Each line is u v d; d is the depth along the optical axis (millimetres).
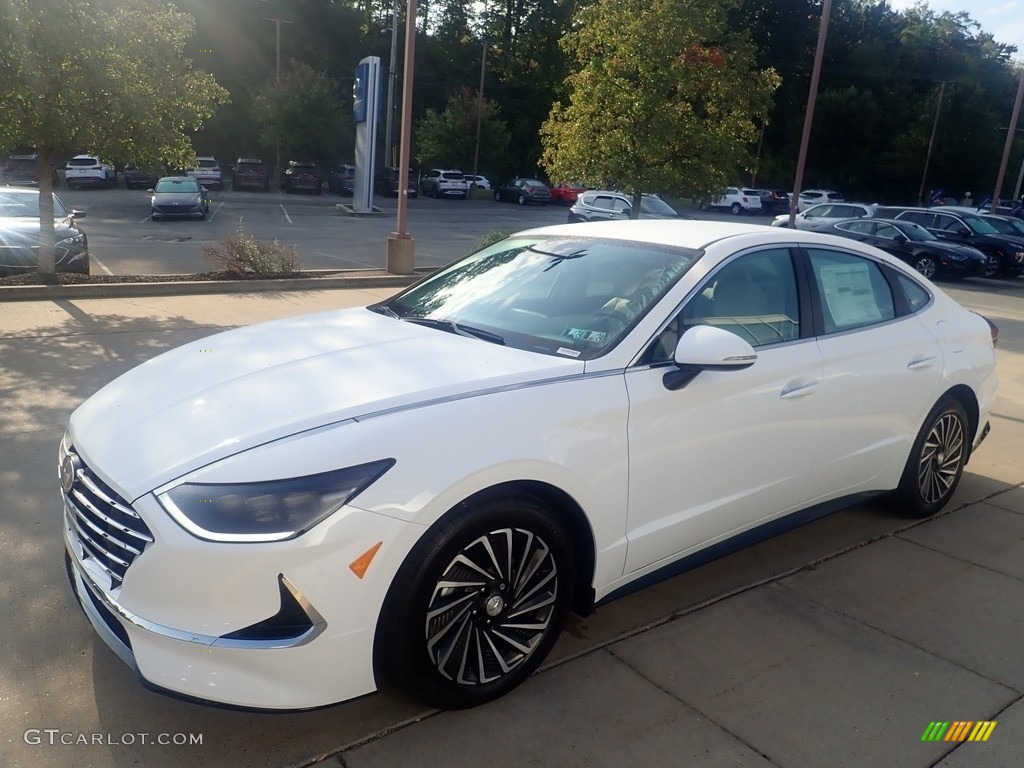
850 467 4086
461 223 30078
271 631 2379
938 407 4547
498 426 2719
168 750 2592
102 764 2520
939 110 51250
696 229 3984
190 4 52281
